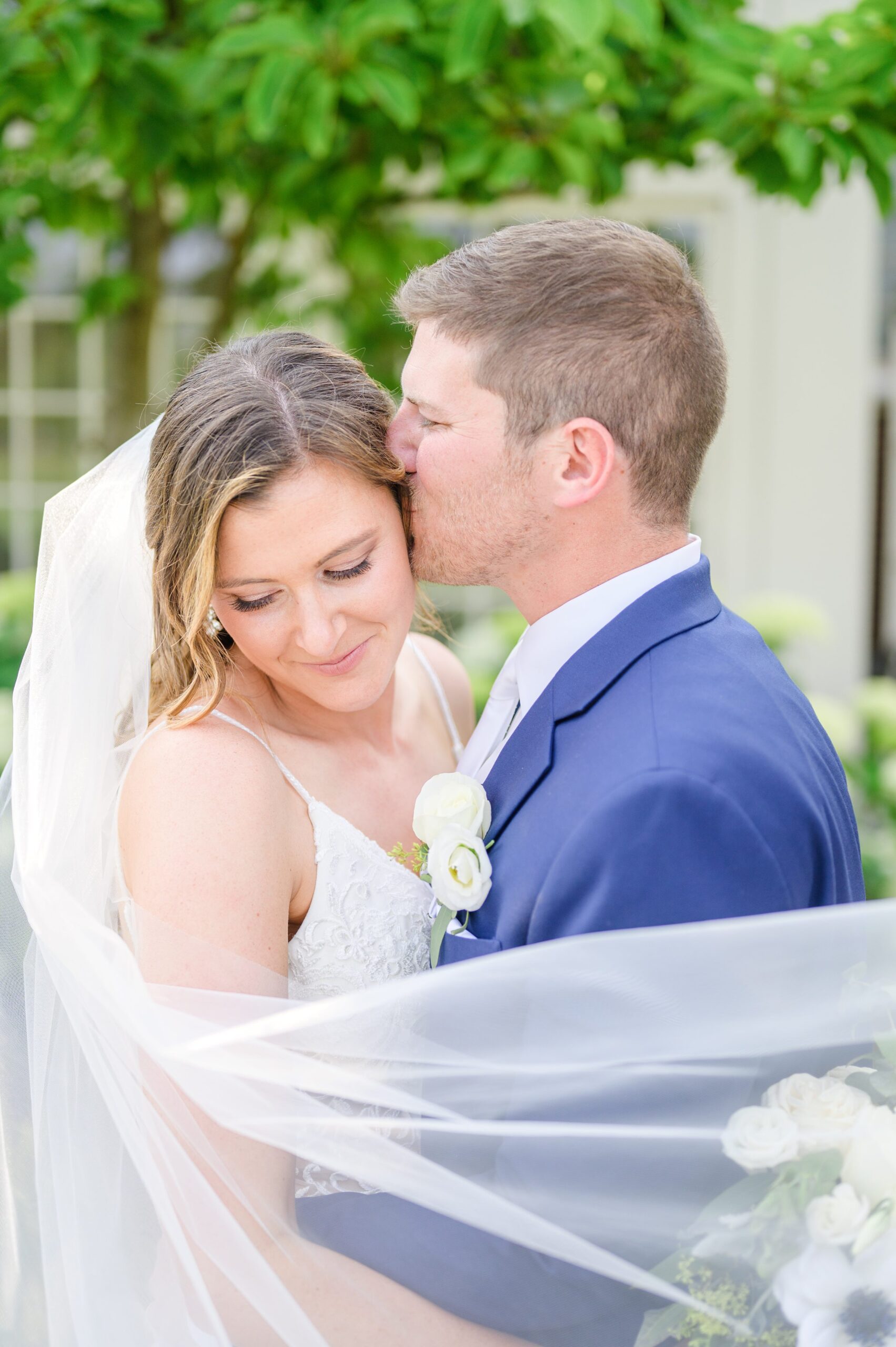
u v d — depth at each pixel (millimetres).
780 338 5137
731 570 5297
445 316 1249
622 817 1091
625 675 1233
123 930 1258
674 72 2908
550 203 4887
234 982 1152
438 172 4285
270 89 2436
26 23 2514
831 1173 1039
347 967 1323
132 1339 1134
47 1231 1172
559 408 1210
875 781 3834
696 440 1280
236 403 1209
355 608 1278
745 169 2752
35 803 1264
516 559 1298
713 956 1032
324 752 1437
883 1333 1034
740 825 1085
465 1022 1063
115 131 2705
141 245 3641
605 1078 1063
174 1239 1104
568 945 1037
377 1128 1075
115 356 3697
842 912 1037
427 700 1755
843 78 2539
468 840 1209
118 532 1364
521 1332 1117
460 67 2439
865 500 5223
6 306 3117
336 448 1215
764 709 1211
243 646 1314
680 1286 1062
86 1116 1168
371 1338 1104
